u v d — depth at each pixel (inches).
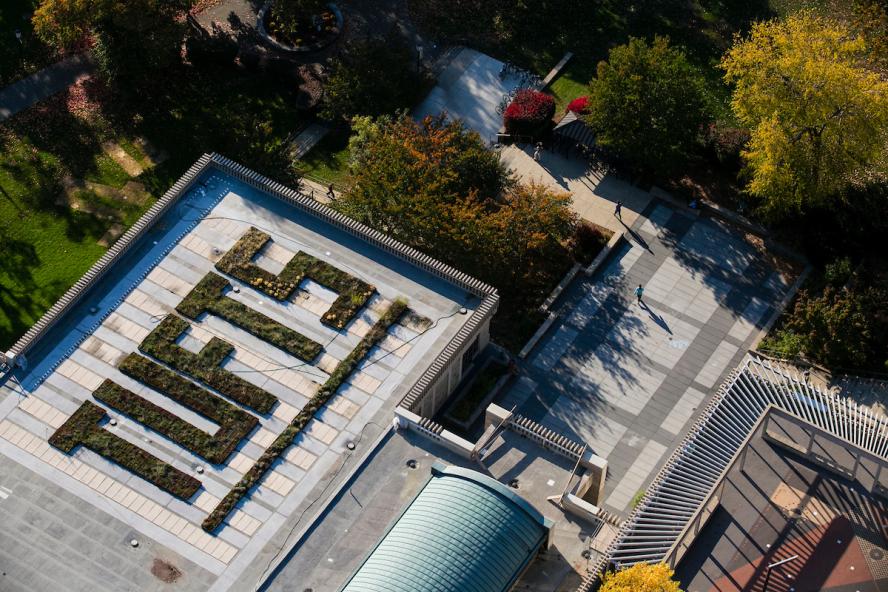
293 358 3932.1
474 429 4232.3
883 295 4441.4
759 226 4830.2
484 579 3211.1
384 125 4862.2
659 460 4237.2
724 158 4950.8
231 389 3836.1
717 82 5344.5
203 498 3634.4
